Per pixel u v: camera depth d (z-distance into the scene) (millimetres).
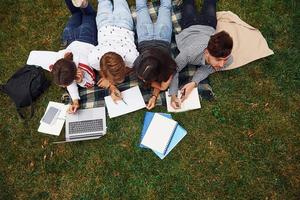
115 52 3680
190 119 4000
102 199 3771
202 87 4102
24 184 3881
